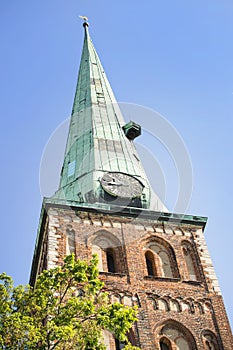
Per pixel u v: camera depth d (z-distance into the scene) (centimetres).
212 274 3631
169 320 3300
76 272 2636
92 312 2519
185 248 3794
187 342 3241
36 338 2322
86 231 3666
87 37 5959
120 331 2491
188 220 3944
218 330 3319
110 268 3578
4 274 2562
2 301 2483
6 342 2312
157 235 3797
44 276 2627
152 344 3148
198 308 3400
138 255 3631
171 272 3628
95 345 2408
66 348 2383
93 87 5169
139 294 3381
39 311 2491
